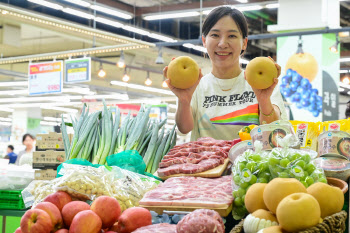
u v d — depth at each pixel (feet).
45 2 33.01
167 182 6.55
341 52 53.52
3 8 21.44
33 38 45.21
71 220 5.55
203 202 5.57
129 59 54.90
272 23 49.62
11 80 59.16
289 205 4.35
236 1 39.06
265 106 7.02
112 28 47.98
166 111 30.27
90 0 39.11
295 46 34.19
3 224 10.04
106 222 5.47
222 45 8.08
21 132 75.36
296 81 34.06
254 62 6.70
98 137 8.28
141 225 5.42
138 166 7.56
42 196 6.79
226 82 8.62
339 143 6.19
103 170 6.71
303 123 7.14
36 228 5.29
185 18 49.24
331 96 33.96
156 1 42.14
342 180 5.92
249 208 5.09
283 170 5.24
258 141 5.77
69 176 6.28
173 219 5.53
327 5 33.91
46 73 42.45
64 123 8.90
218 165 7.04
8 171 10.16
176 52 53.01
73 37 45.39
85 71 40.91
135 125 8.47
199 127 8.79
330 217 4.57
